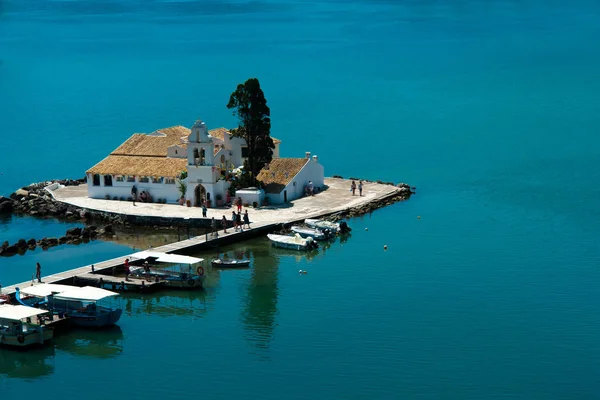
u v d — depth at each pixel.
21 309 131.12
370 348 129.88
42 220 192.12
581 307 142.62
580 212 194.00
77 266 161.75
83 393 119.88
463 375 122.00
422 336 133.38
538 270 158.88
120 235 180.00
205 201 188.38
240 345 131.88
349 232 180.00
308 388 119.56
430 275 157.12
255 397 117.62
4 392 120.56
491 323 137.38
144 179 194.50
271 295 149.38
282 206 191.00
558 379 120.81
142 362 127.38
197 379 122.56
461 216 191.88
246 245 172.75
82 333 136.12
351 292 150.12
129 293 149.75
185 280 151.12
